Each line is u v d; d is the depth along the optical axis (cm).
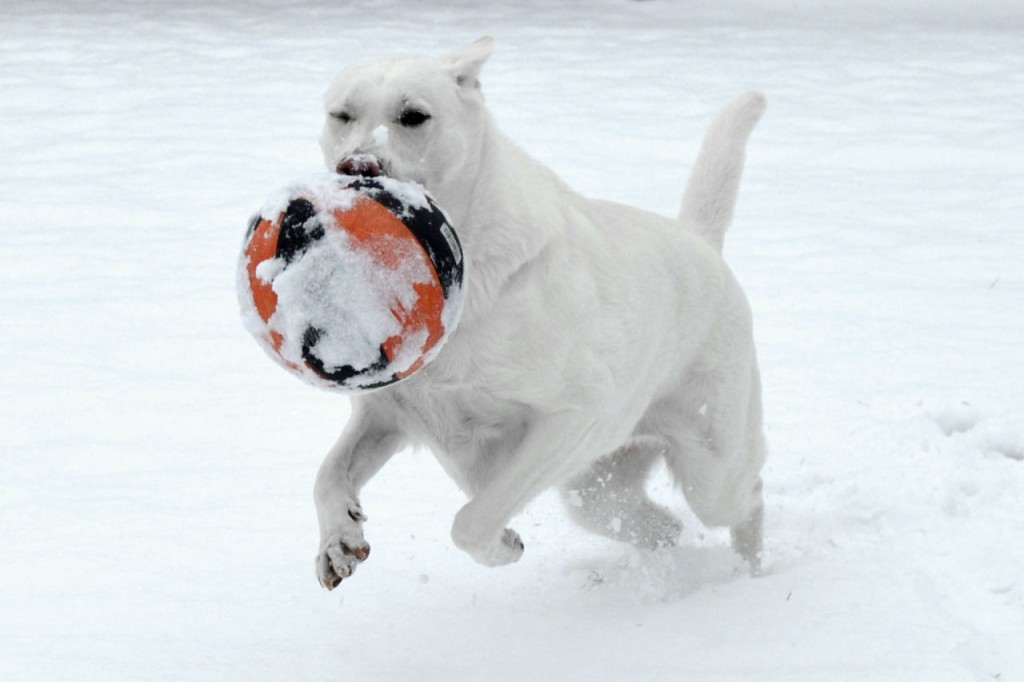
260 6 3188
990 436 890
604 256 660
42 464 888
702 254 743
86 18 2981
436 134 567
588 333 629
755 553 782
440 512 805
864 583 644
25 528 769
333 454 640
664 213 1589
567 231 639
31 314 1235
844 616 604
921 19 3241
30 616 651
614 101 2294
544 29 2972
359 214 508
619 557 774
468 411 630
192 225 1577
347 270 505
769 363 1084
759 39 2917
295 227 511
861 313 1223
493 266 588
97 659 602
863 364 1073
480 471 664
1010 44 2827
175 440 936
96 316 1233
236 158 1902
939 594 637
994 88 2409
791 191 1738
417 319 515
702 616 624
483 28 2967
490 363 599
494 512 613
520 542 657
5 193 1712
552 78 2470
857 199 1692
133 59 2577
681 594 723
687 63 2630
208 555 733
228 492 836
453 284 528
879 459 866
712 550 805
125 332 1188
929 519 755
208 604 667
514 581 720
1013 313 1216
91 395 1027
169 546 744
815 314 1219
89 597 673
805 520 785
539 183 647
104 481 855
